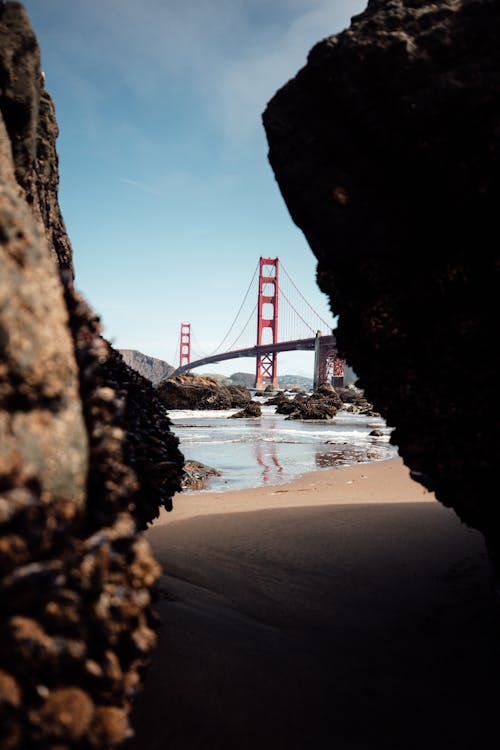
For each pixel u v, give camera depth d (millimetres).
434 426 2861
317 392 48469
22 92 2814
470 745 2404
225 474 11883
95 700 1415
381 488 9234
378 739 2459
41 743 1273
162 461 3521
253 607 4020
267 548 5488
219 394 46000
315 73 2994
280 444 18828
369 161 2912
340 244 3109
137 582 1645
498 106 2459
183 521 6750
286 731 2496
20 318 1439
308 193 3125
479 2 2568
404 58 2629
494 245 2566
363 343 3199
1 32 2768
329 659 3205
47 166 3537
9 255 1509
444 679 2936
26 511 1301
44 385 1485
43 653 1282
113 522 1679
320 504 7680
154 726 2457
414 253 2891
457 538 5555
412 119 2627
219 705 2666
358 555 5164
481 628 3457
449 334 2762
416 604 3957
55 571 1357
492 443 2646
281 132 3178
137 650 1562
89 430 1787
